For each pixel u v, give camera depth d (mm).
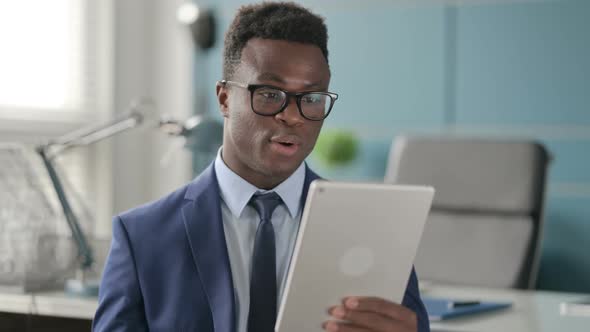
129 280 1311
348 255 1145
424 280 2592
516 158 2613
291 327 1163
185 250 1322
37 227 2160
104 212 3795
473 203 2631
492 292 2242
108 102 3797
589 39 3479
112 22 3807
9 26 3420
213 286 1296
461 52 3689
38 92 3520
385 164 3814
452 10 3701
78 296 2029
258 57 1262
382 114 3826
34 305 1963
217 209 1354
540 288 3566
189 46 4027
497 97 3639
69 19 3658
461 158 2689
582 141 3508
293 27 1264
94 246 2402
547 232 3566
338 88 3902
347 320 1183
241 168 1368
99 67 3781
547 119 3561
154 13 4066
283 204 1378
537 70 3568
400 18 3787
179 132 2391
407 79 3781
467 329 1680
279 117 1244
